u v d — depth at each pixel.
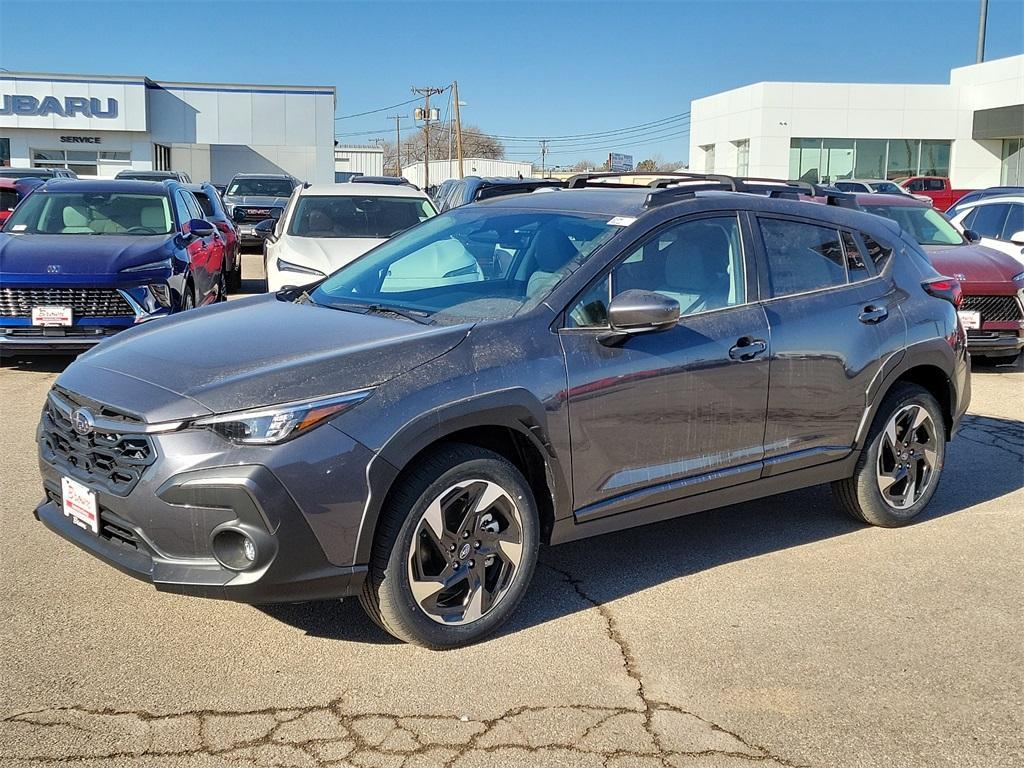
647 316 3.87
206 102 40.78
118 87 39.06
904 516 5.28
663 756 3.12
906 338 5.08
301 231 10.50
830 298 4.86
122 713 3.28
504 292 4.21
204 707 3.33
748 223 4.70
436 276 4.61
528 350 3.87
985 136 39.41
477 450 3.73
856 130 40.16
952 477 6.32
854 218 5.21
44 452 3.95
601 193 4.88
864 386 4.93
